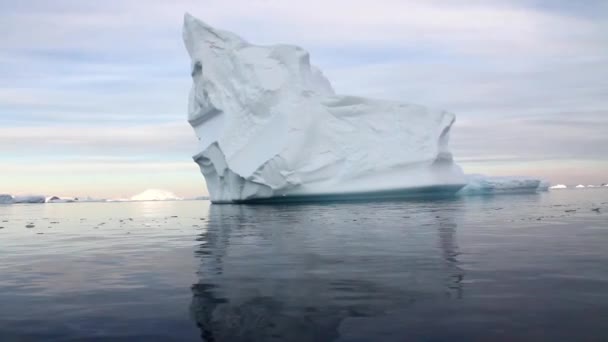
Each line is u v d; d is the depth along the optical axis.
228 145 35.31
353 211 24.23
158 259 10.43
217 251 11.41
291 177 33.38
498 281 7.34
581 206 25.75
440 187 36.38
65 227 20.81
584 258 9.09
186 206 44.72
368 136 36.22
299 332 5.39
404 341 5.04
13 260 10.84
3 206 54.50
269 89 35.41
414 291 6.91
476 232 13.70
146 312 6.27
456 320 5.60
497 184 46.47
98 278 8.49
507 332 5.16
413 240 12.34
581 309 5.84
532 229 14.24
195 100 39.88
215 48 38.38
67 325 5.82
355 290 7.07
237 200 35.59
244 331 5.48
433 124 36.91
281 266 9.13
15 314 6.30
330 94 38.62
